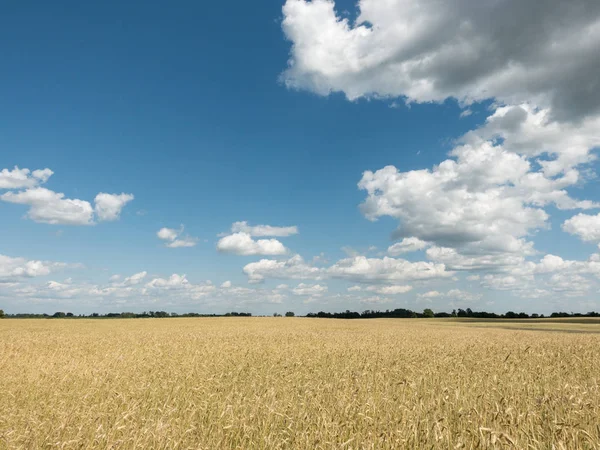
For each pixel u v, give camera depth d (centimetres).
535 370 1434
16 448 666
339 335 3322
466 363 1619
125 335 3259
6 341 2716
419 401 868
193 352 2012
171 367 1506
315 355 1875
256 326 5003
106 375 1342
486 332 4138
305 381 1214
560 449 566
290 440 670
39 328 4331
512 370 1423
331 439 650
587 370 1475
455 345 2442
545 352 2048
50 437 705
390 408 839
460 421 727
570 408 827
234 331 3853
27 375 1384
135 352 2012
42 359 1809
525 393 1031
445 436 646
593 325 6756
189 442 678
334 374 1320
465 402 872
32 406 952
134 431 699
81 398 1010
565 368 1495
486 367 1505
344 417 752
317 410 819
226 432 721
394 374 1323
